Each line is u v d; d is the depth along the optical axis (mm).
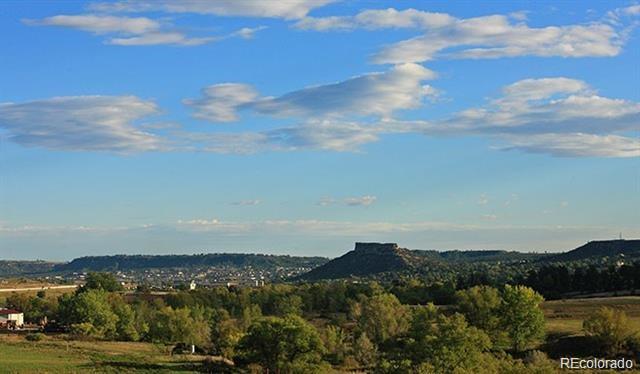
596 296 168250
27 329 167750
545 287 185750
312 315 191125
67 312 163000
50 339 141125
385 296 142250
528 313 113938
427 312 123250
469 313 120625
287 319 106938
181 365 108250
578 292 180500
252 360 104938
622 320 105625
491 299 120750
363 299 153875
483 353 93500
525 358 102000
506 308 115375
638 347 104250
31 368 91625
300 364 102062
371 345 114188
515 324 114000
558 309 145875
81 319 156625
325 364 103875
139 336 160000
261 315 170000
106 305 162750
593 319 108062
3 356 104312
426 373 78312
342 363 112625
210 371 103375
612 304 147375
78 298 160625
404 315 134125
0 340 131875
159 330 153250
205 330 150125
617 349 104750
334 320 159750
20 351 112938
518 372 79438
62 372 89625
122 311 161250
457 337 83000
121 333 158250
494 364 82375
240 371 106438
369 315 132125
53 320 188000
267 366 104562
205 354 131875
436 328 91188
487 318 117062
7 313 179875
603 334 105688
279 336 102500
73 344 130875
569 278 184625
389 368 83312
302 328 103562
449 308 144250
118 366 101562
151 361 111062
